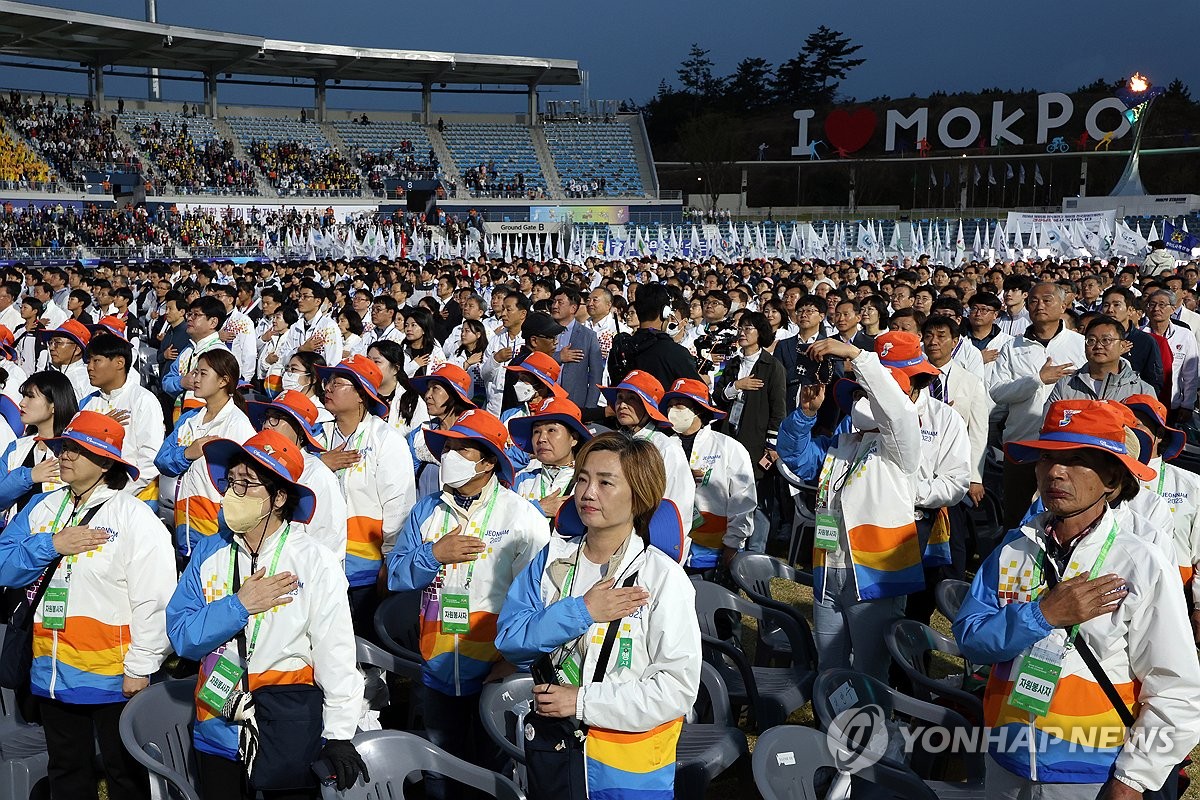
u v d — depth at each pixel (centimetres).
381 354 812
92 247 4034
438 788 471
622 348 947
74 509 461
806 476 627
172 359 1368
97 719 462
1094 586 329
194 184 5016
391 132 6328
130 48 5319
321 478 555
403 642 571
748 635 743
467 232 5078
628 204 6241
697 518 662
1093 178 9094
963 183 8188
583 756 355
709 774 452
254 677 389
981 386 755
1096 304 1366
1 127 4594
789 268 2497
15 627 462
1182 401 1020
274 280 2230
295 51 5738
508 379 1050
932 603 637
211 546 407
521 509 484
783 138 11081
